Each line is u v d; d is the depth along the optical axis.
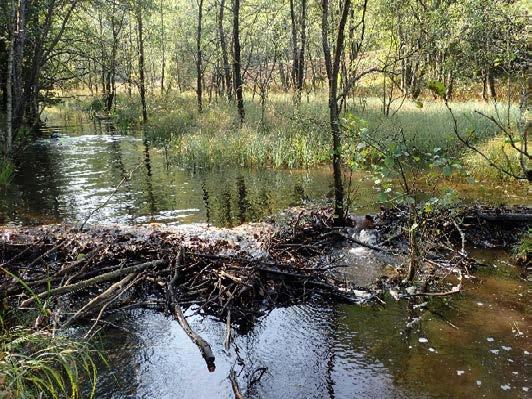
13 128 14.77
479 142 14.30
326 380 4.69
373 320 5.79
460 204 8.80
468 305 6.10
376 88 28.38
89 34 17.97
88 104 35.25
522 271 7.05
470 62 15.05
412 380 4.65
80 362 4.93
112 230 7.95
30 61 17.03
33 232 7.80
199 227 8.41
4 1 14.95
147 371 4.86
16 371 3.43
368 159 14.94
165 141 18.53
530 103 13.46
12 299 5.94
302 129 16.38
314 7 23.34
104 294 5.56
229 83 26.33
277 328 5.66
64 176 13.85
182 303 5.93
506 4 13.98
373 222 8.62
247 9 29.03
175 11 33.47
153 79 43.16
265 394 4.49
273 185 12.62
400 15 18.05
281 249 7.42
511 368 4.80
